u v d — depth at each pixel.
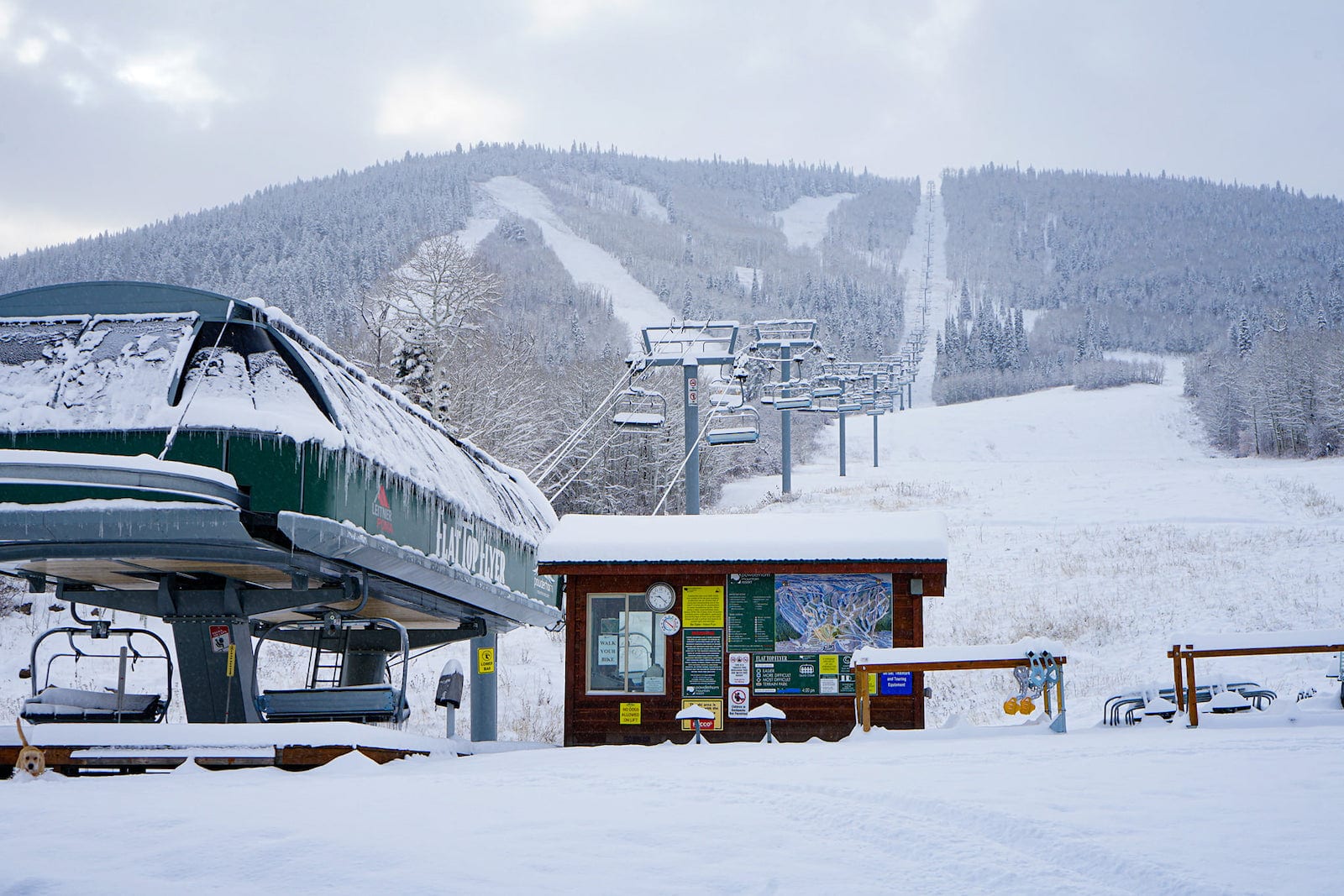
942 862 5.67
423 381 45.16
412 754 12.19
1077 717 19.88
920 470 64.00
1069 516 43.81
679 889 5.29
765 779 8.35
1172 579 31.45
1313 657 23.34
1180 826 6.18
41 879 5.59
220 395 11.56
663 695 15.88
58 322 11.91
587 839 6.31
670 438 62.06
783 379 44.31
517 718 23.08
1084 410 103.62
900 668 12.89
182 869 5.79
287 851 6.08
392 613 16.89
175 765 10.91
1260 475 52.38
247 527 11.41
